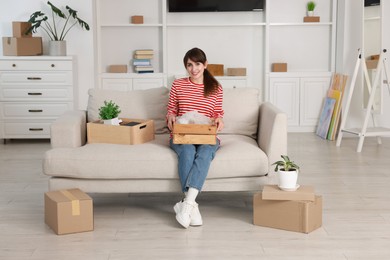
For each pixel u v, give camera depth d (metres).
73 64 6.57
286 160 3.55
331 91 7.11
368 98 6.61
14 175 5.04
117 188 3.71
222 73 7.31
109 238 3.40
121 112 4.33
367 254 3.13
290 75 7.34
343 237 3.39
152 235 3.45
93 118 4.31
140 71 7.33
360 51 6.49
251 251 3.18
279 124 3.71
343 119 6.44
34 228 3.59
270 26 7.49
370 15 6.50
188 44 7.52
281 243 3.30
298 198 3.46
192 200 3.54
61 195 3.58
